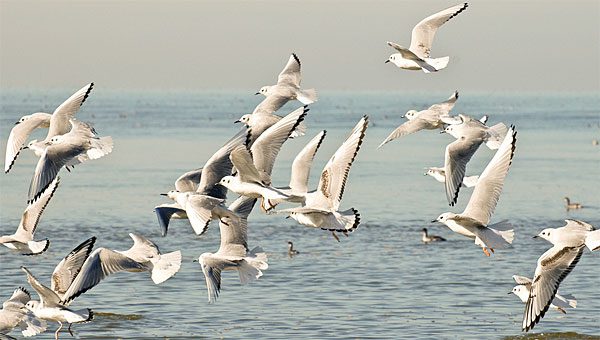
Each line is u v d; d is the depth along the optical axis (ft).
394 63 84.64
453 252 129.90
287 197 67.51
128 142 305.94
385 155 270.46
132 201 172.55
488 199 67.15
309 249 131.34
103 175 213.25
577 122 471.62
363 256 126.72
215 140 315.99
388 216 159.02
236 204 73.31
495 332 90.38
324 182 66.95
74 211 161.17
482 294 105.70
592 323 93.61
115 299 102.12
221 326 91.81
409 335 88.79
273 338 87.76
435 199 177.99
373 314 96.48
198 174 75.77
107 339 87.76
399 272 116.67
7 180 202.90
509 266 120.88
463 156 78.48
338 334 88.99
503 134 80.59
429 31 84.58
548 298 61.62
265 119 81.30
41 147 77.15
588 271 116.37
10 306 76.02
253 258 71.46
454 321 94.12
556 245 62.85
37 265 119.44
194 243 135.13
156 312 96.89
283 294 104.99
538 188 194.49
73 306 99.19
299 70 90.58
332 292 105.91
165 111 622.13
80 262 72.69
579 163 246.27
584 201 177.06
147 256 69.56
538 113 620.08
